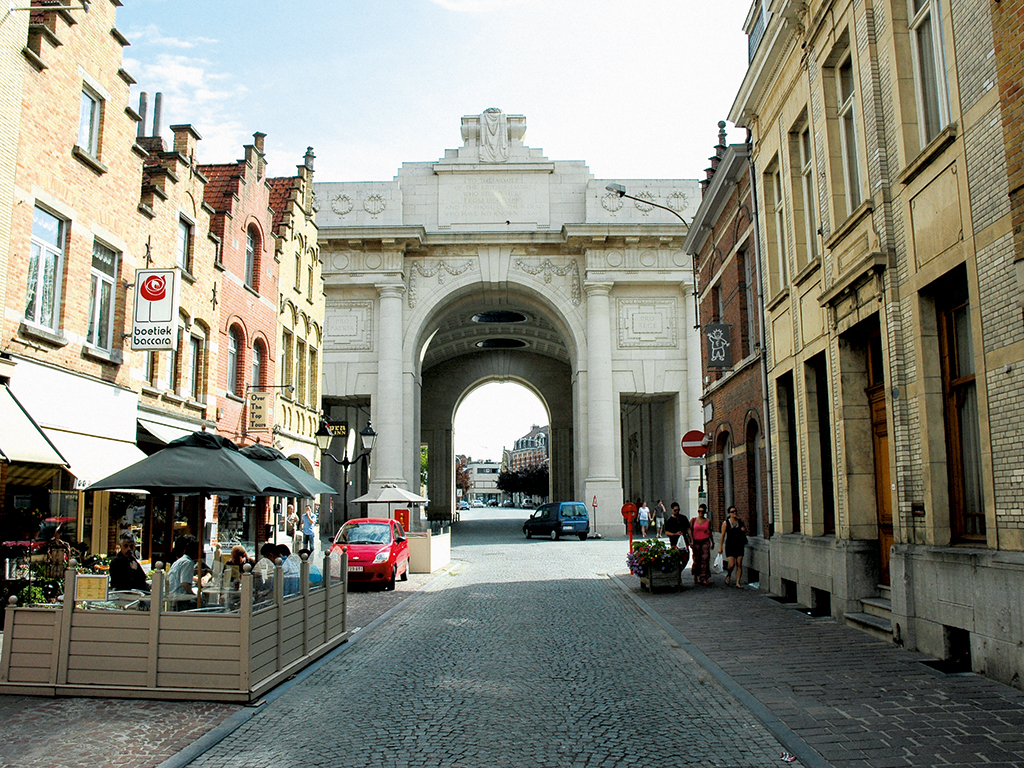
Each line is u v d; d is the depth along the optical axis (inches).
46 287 515.8
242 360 870.4
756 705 284.8
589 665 370.0
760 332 657.6
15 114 474.0
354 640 446.9
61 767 227.1
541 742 250.1
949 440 370.0
